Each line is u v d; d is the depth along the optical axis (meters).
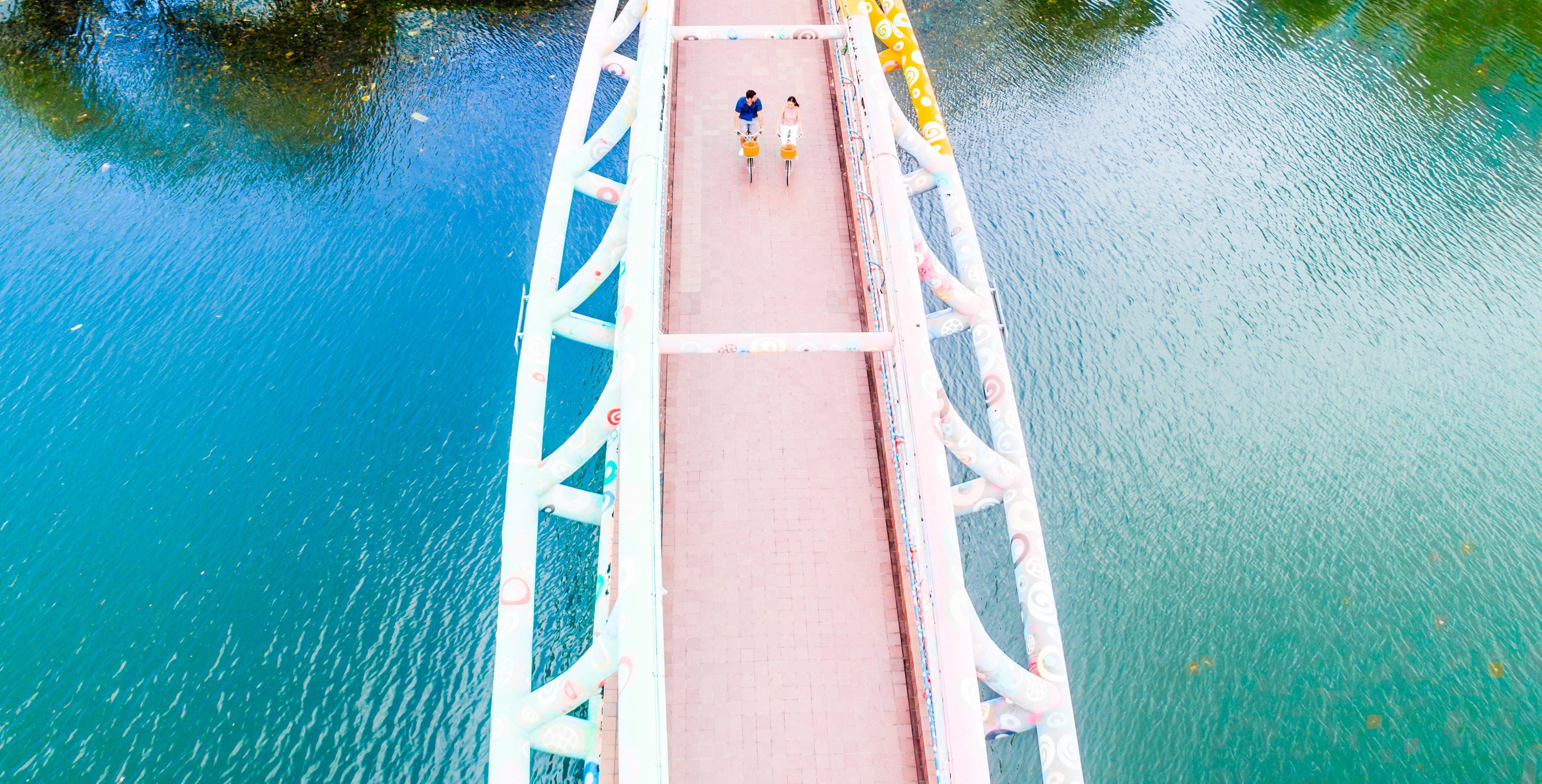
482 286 20.16
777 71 17.25
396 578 15.95
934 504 9.55
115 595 15.48
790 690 11.41
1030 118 23.92
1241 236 21.30
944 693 8.91
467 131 23.34
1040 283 20.44
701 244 14.57
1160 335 19.52
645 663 8.26
